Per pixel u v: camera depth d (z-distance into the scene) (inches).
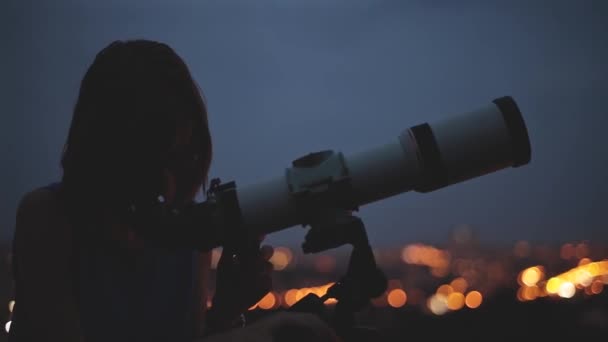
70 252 34.3
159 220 35.8
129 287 37.0
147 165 35.4
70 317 32.8
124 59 36.2
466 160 39.8
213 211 38.0
